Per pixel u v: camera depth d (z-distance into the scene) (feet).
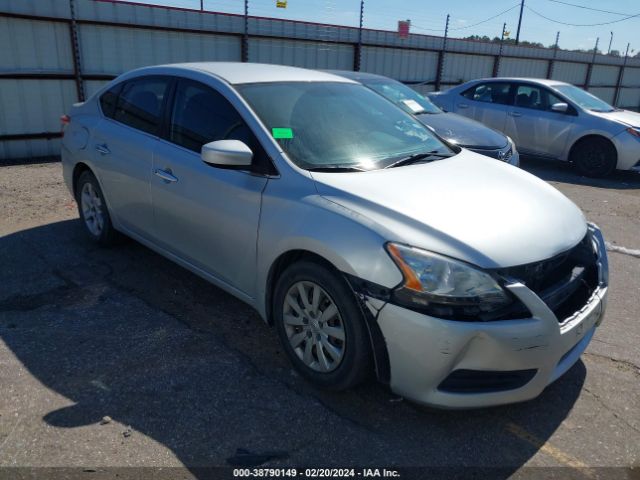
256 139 10.14
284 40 39.73
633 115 30.71
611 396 9.54
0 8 27.32
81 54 30.81
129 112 13.60
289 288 9.38
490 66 59.67
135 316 11.76
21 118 29.68
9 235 16.69
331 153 10.25
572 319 8.51
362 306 8.06
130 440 8.04
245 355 10.39
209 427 8.38
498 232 8.26
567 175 30.09
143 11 32.07
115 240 15.25
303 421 8.60
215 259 11.05
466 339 7.55
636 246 17.80
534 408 9.17
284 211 9.26
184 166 11.32
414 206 8.55
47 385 9.25
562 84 31.73
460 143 21.53
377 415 8.83
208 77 11.66
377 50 46.96
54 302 12.31
